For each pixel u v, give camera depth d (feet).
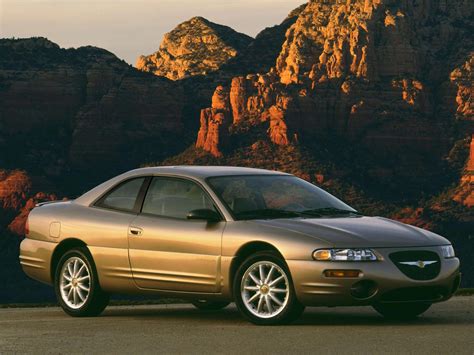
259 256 39.24
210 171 43.21
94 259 43.96
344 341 34.04
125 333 37.14
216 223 40.65
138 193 43.80
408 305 41.93
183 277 41.27
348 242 38.27
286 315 38.68
